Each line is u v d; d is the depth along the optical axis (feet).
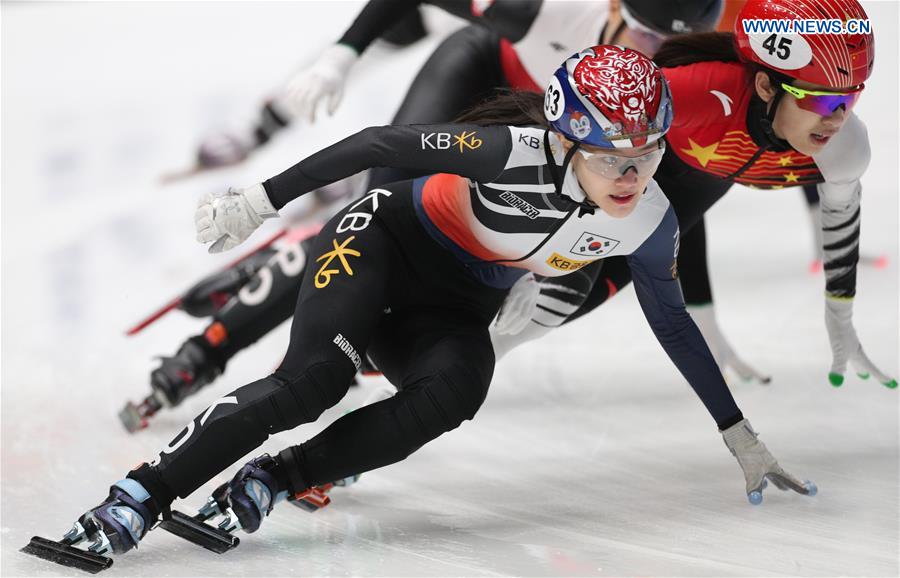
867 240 70.54
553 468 41.86
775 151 37.06
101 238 73.92
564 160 31.35
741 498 38.45
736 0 44.37
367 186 43.83
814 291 63.87
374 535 34.78
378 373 40.52
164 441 44.14
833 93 34.01
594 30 45.80
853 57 33.60
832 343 41.86
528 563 32.48
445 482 40.19
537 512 37.19
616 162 30.22
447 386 32.32
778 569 32.14
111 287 66.59
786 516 36.60
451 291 35.35
